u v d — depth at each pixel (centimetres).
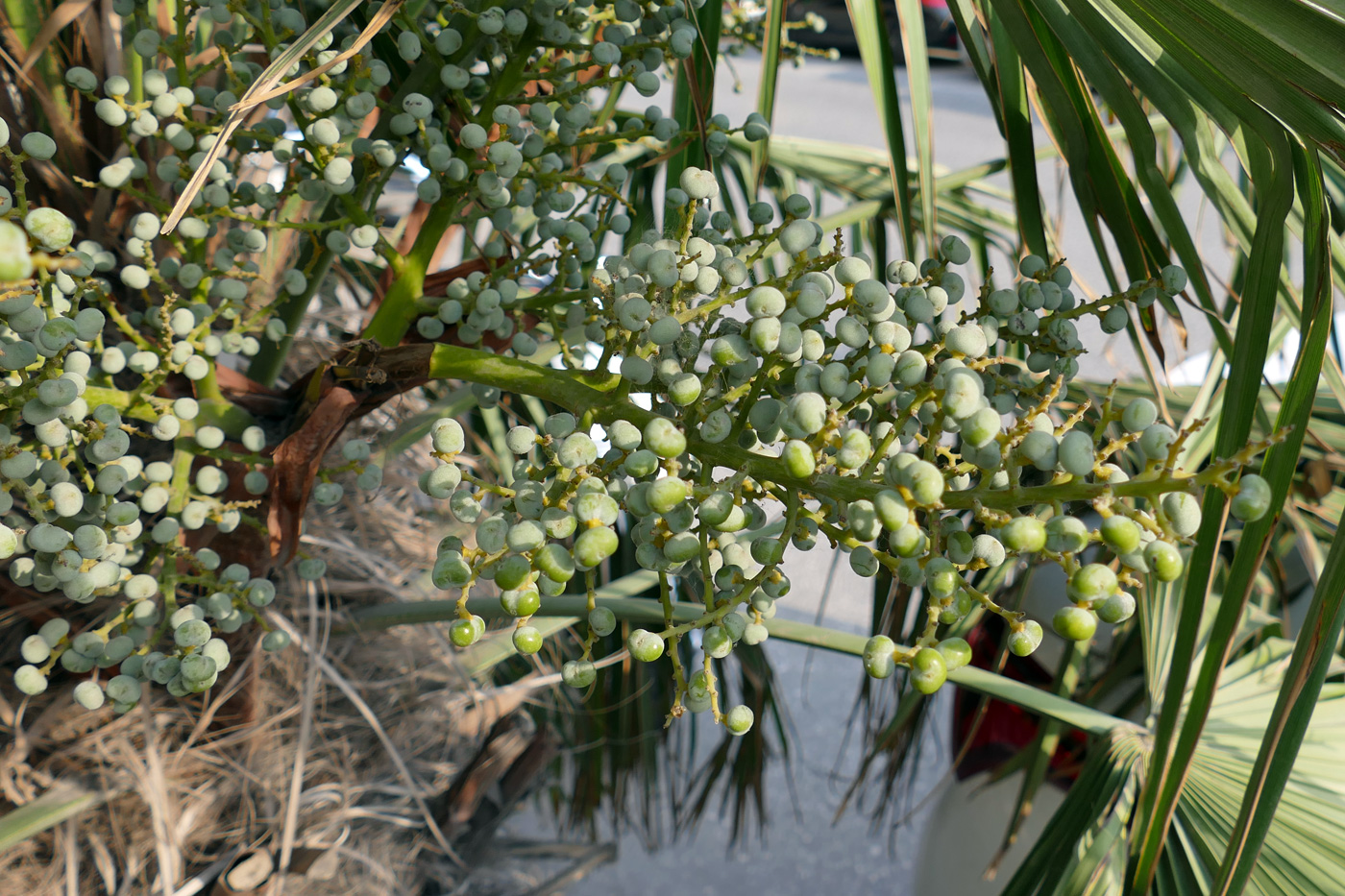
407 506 175
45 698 116
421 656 154
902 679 190
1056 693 177
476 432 194
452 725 159
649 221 167
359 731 148
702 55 108
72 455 86
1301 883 114
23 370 80
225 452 96
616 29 97
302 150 100
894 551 75
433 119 104
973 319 88
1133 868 119
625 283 82
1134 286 86
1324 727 136
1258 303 87
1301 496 163
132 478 89
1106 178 111
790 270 83
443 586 74
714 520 73
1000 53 116
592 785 235
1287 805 122
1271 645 160
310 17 116
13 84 112
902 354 76
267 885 124
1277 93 77
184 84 96
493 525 75
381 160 97
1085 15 97
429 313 104
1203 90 94
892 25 591
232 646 122
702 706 76
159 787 114
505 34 96
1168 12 79
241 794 131
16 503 102
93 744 116
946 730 371
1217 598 161
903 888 333
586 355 120
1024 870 135
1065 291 88
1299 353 85
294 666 137
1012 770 189
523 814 301
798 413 73
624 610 138
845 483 75
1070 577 69
